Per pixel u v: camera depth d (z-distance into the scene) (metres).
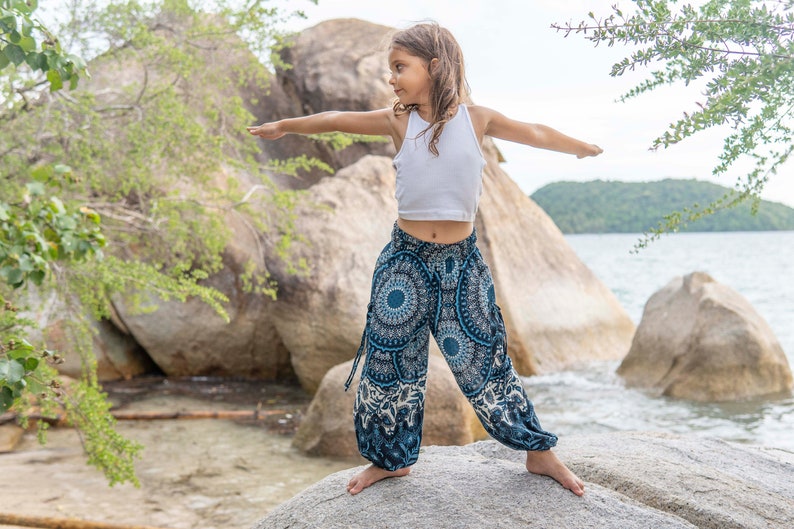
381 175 11.93
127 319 10.91
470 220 3.06
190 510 6.11
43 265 4.23
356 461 7.48
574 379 11.26
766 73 2.65
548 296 12.55
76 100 7.38
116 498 6.30
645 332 11.17
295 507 3.25
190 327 10.94
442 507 3.07
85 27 7.78
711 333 10.30
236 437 8.25
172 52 7.98
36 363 3.77
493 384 3.08
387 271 3.11
